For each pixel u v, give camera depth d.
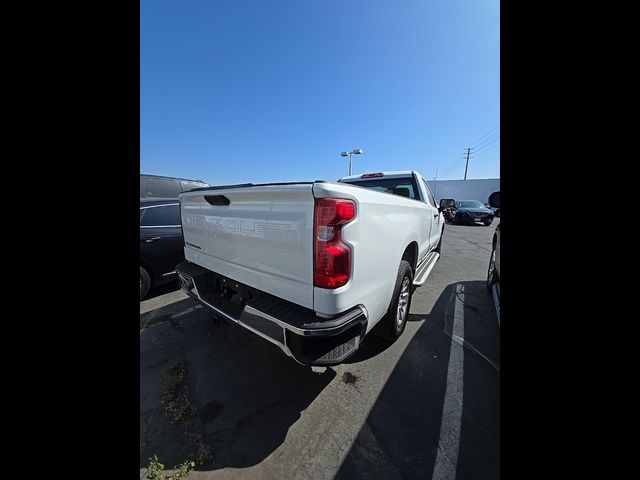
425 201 3.61
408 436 1.42
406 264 2.35
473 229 13.53
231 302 2.03
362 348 2.34
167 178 6.84
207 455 1.31
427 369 2.04
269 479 1.19
